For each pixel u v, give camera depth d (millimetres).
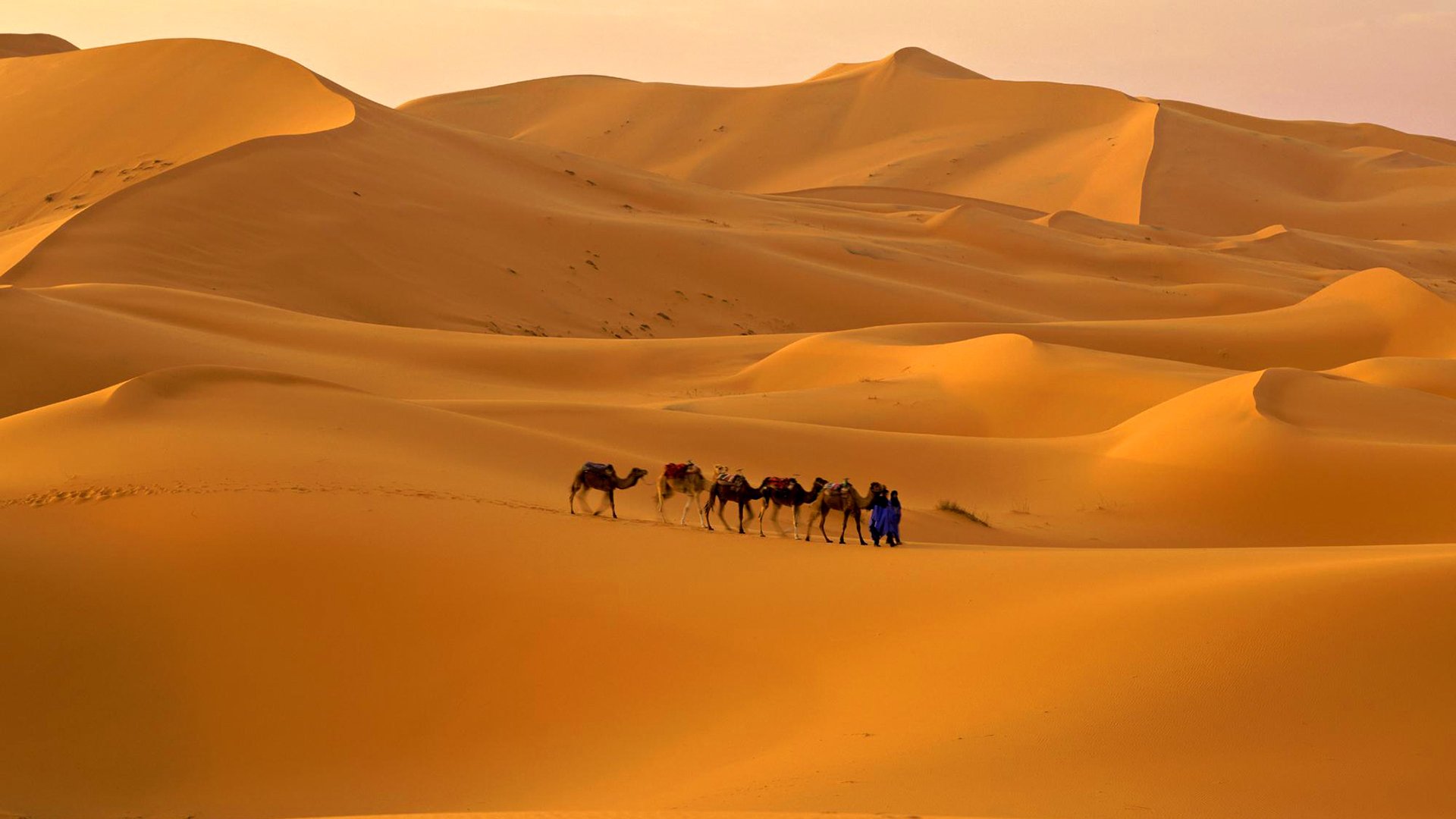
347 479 51438
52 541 43531
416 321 185375
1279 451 83812
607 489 51375
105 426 60719
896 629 35906
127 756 33906
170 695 36219
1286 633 30594
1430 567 32750
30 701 35688
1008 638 33656
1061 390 124312
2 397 104250
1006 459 93750
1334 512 78750
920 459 91875
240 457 54219
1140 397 118812
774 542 47656
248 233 191125
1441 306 183250
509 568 41500
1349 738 26484
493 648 37062
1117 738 27281
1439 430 97312
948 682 31578
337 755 33562
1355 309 195500
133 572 41344
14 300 118125
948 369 138500
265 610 39406
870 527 47844
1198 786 24891
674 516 60906
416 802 30531
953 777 25781
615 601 39094
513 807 28500
